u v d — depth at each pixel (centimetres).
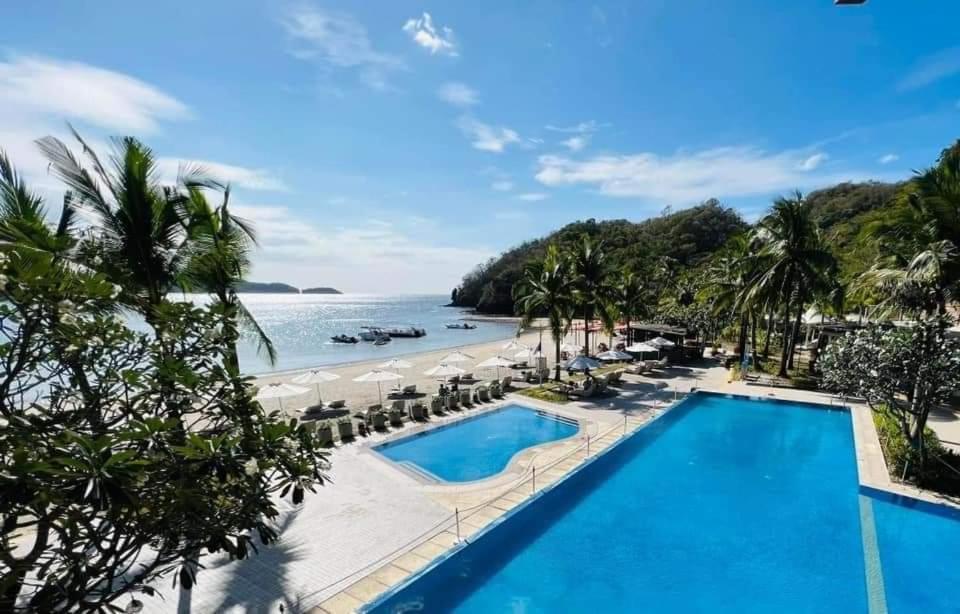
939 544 988
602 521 1149
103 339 442
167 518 382
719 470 1453
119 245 988
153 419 349
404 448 1627
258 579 815
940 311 1295
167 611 729
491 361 2525
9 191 775
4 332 380
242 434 432
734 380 2578
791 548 1022
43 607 357
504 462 1500
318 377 2070
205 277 1110
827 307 2953
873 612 816
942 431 1525
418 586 818
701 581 922
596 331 4734
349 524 1016
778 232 2488
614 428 1734
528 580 927
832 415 1966
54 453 351
